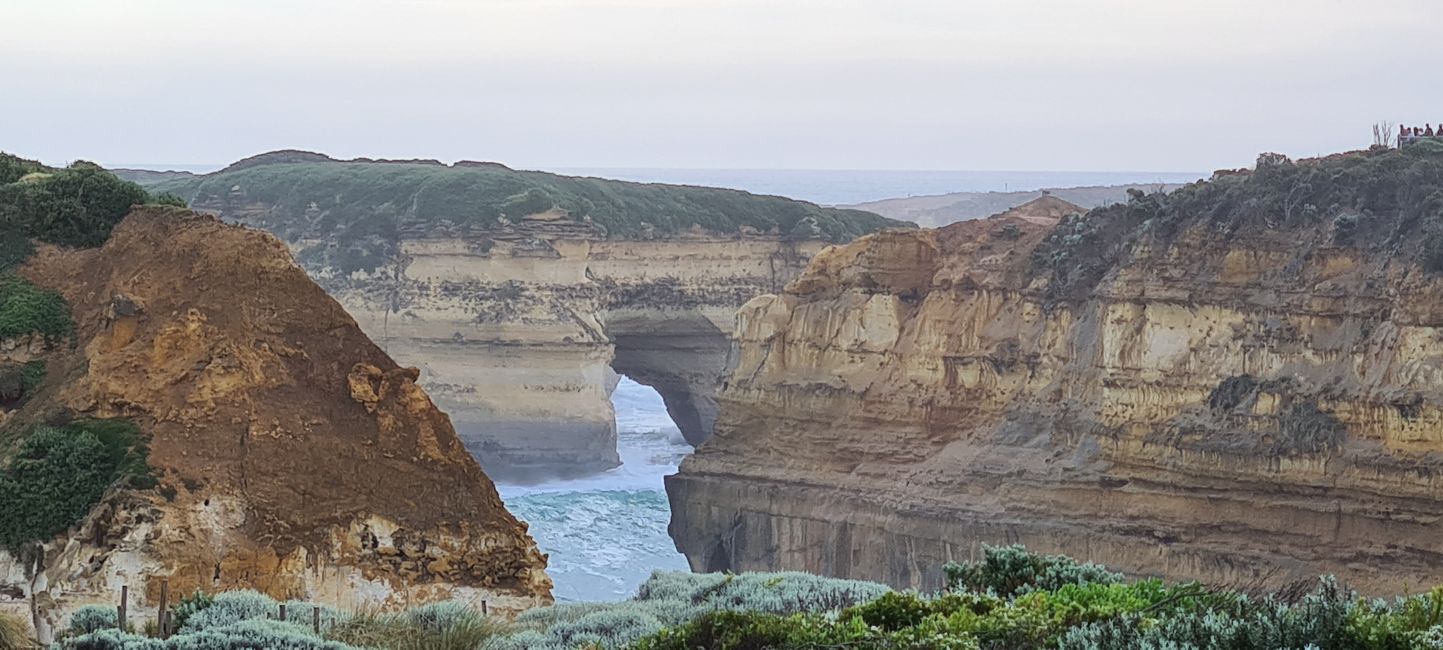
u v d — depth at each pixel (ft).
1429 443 246.68
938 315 310.45
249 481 167.12
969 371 302.66
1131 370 276.82
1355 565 245.86
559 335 449.06
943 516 284.00
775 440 320.29
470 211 465.06
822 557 303.07
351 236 480.64
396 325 463.01
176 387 172.55
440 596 168.25
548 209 462.19
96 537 160.97
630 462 461.37
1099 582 133.08
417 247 467.11
